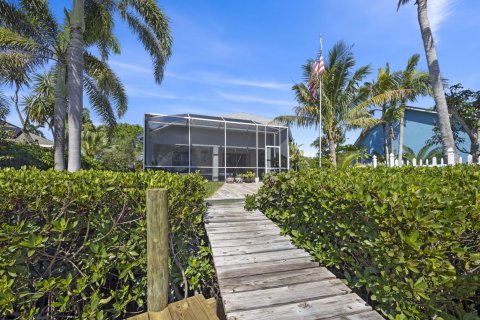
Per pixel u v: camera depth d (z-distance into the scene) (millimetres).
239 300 2027
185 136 14070
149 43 8781
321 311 1893
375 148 18031
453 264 1590
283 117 14750
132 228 2594
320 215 2736
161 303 2057
